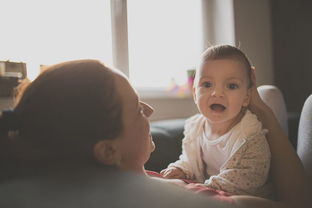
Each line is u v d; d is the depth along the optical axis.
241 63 0.94
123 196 0.34
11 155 0.43
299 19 2.15
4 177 0.40
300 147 1.07
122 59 1.76
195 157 1.01
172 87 2.02
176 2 2.17
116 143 0.51
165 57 2.09
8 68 1.32
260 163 0.85
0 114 0.47
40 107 0.44
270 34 2.31
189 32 2.24
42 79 0.46
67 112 0.43
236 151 0.86
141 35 1.97
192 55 2.25
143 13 1.98
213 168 0.99
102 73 0.49
